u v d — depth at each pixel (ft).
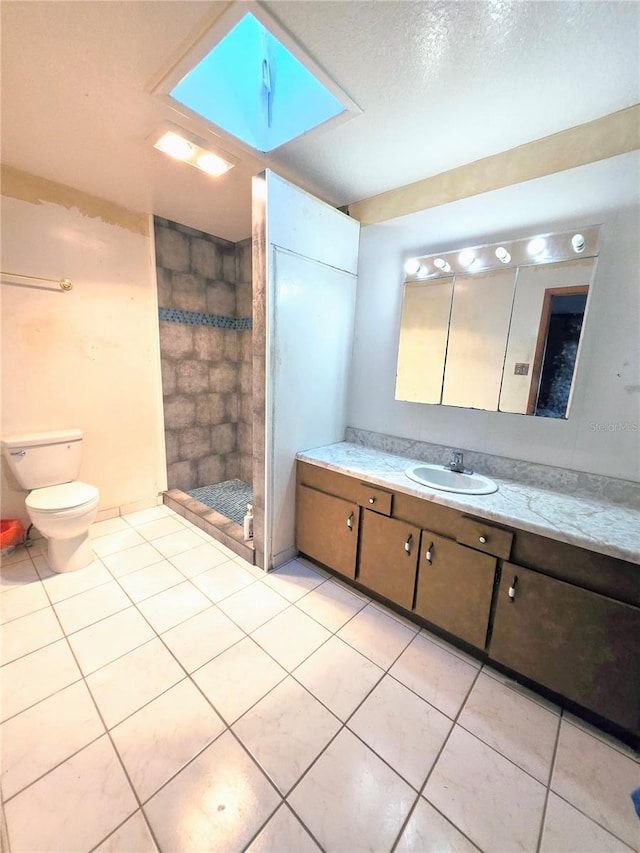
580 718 4.55
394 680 4.98
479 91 4.52
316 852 3.22
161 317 9.60
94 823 3.36
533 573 4.54
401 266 7.30
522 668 4.78
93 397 8.67
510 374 6.10
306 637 5.68
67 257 7.81
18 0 3.46
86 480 8.90
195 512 9.33
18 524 7.58
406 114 4.99
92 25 3.75
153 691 4.68
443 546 5.38
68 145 6.00
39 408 7.85
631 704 4.03
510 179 5.84
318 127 5.29
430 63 4.12
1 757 3.86
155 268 9.21
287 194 6.22
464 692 4.84
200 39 3.92
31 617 5.91
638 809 3.60
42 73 4.40
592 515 4.75
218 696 4.64
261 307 6.39
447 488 5.59
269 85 5.73
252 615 6.12
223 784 3.69
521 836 3.37
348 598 6.64
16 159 6.51
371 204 7.59
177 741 4.09
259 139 5.90
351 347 8.26
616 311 5.11
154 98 4.82
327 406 7.98
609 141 4.96
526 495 5.48
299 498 7.56
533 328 5.80
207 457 11.42
